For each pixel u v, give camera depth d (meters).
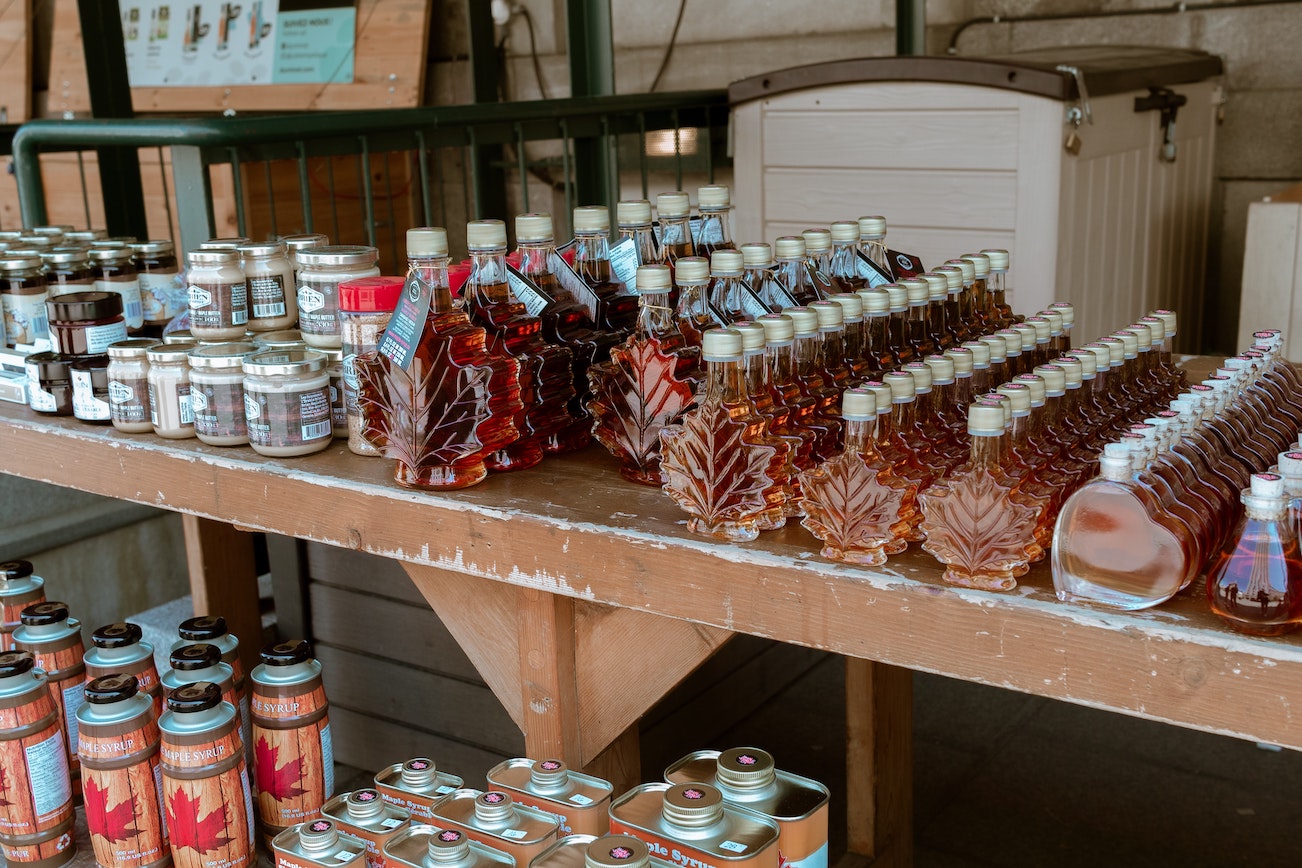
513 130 3.15
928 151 3.05
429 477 1.37
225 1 5.89
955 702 2.80
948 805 2.38
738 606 1.17
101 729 1.55
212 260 1.64
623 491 1.35
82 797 1.83
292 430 1.51
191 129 2.43
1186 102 3.43
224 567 2.30
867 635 1.10
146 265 1.92
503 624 1.50
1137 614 0.99
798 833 1.25
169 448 1.59
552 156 5.25
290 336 1.67
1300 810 2.30
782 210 3.38
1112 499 1.00
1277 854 2.17
